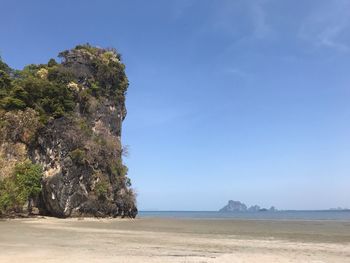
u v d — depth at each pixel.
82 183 64.94
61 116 68.06
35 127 65.06
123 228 44.06
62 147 64.38
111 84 80.75
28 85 67.44
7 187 56.97
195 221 73.88
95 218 64.94
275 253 21.95
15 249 20.89
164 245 25.05
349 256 21.14
